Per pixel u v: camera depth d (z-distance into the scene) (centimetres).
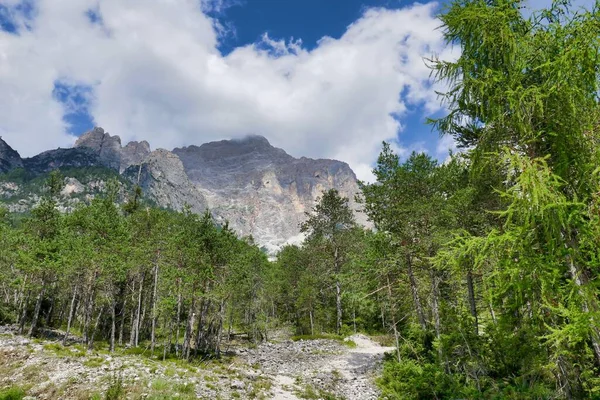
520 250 632
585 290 571
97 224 3250
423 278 2103
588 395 834
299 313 5603
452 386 1343
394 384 1825
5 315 4284
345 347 3594
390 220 2159
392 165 2262
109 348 3394
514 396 1129
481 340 1475
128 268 3259
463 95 749
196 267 2986
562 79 589
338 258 4053
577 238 624
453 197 1695
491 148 736
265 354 3512
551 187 573
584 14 583
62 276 3469
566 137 629
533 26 677
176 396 1541
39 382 1706
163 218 3762
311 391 1914
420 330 1916
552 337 596
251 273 3803
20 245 3566
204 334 3797
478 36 714
